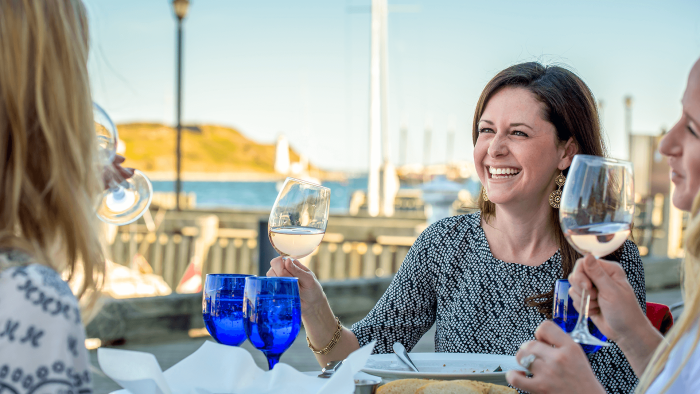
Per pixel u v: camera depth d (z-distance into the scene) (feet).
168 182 213.25
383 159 49.29
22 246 2.35
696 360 2.98
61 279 2.31
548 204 5.56
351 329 5.88
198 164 258.78
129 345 16.01
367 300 20.72
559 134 5.42
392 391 3.32
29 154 2.41
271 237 4.63
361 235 27.78
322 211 4.64
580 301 3.44
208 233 29.04
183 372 3.34
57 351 2.14
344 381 2.94
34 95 2.40
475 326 5.69
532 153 5.37
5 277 2.19
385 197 46.65
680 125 3.22
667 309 5.27
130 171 3.87
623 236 3.43
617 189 3.41
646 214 36.73
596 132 5.56
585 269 3.43
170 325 17.08
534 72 5.56
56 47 2.45
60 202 2.44
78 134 2.48
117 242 28.12
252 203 240.73
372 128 46.83
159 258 28.84
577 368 3.07
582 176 3.43
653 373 3.09
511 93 5.50
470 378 3.54
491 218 5.86
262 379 3.36
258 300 3.82
